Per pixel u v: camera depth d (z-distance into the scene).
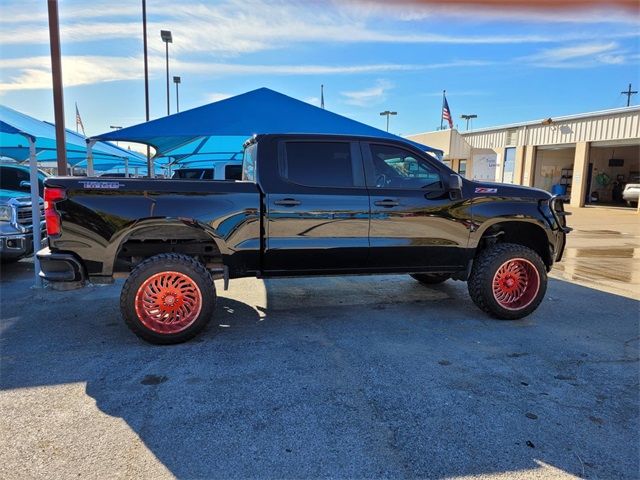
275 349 4.18
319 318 5.14
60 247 4.14
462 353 4.12
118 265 4.46
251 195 4.46
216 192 4.38
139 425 2.89
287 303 5.77
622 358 4.05
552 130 25.81
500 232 5.35
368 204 4.72
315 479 2.39
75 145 10.09
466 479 2.41
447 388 3.42
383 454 2.61
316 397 3.27
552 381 3.57
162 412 3.05
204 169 17.98
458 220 4.96
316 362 3.88
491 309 5.05
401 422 2.95
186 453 2.60
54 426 2.88
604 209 23.12
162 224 4.27
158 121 7.26
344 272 4.84
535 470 2.48
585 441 2.76
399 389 3.40
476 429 2.87
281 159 4.63
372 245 4.77
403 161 4.94
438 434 2.81
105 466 2.48
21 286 6.59
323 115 7.56
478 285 5.05
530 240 5.52
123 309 4.17
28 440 2.72
